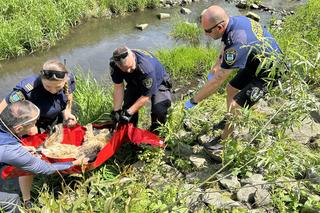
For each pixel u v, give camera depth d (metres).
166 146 4.36
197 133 4.63
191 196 3.41
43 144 3.94
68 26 9.81
